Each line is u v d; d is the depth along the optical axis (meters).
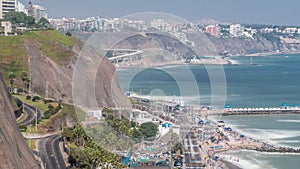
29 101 147.00
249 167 122.12
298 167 123.69
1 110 54.28
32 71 170.25
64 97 161.62
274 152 139.38
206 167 93.38
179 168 81.56
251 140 151.88
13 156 49.88
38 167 58.28
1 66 172.38
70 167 86.50
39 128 114.62
